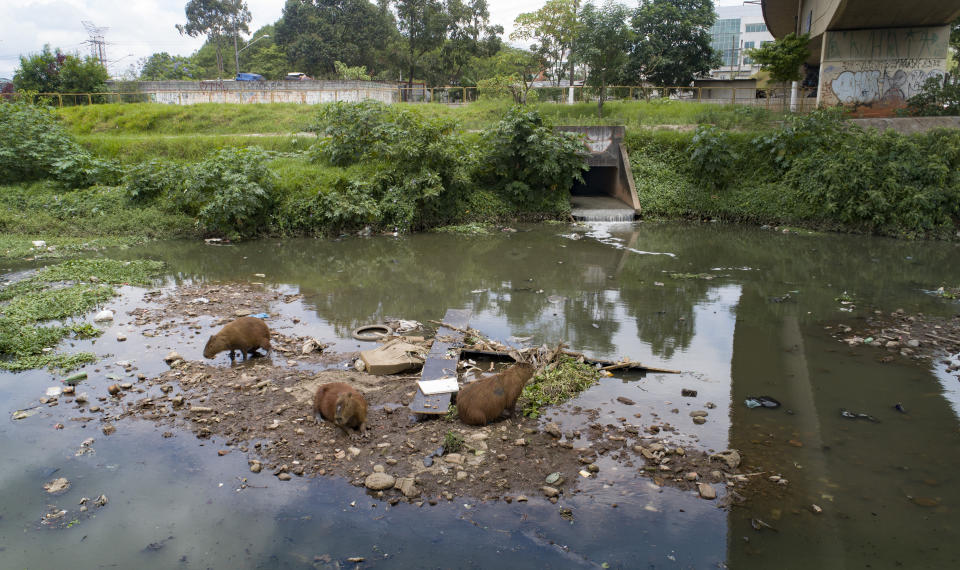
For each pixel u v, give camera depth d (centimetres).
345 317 939
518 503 462
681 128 2205
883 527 442
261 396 639
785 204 1797
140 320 894
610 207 1969
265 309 973
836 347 816
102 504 459
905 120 2017
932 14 2103
